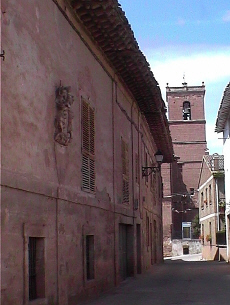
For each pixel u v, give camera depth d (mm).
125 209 17453
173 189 63969
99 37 13477
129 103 19188
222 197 41656
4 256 7875
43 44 9898
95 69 13914
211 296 13633
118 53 14836
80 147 12102
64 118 10562
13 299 8125
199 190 52719
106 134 15023
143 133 23469
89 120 13008
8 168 8125
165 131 27172
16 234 8352
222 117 30672
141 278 19125
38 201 9328
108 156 15188
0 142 7871
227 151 32000
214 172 41875
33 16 9430
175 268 26844
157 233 33438
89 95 13148
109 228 14961
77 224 11641
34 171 9188
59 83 10773
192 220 63250
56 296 10023
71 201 11172
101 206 13922
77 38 12219
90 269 13055
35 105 9375
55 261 10078
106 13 11938
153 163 30219
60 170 10586
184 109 66312
